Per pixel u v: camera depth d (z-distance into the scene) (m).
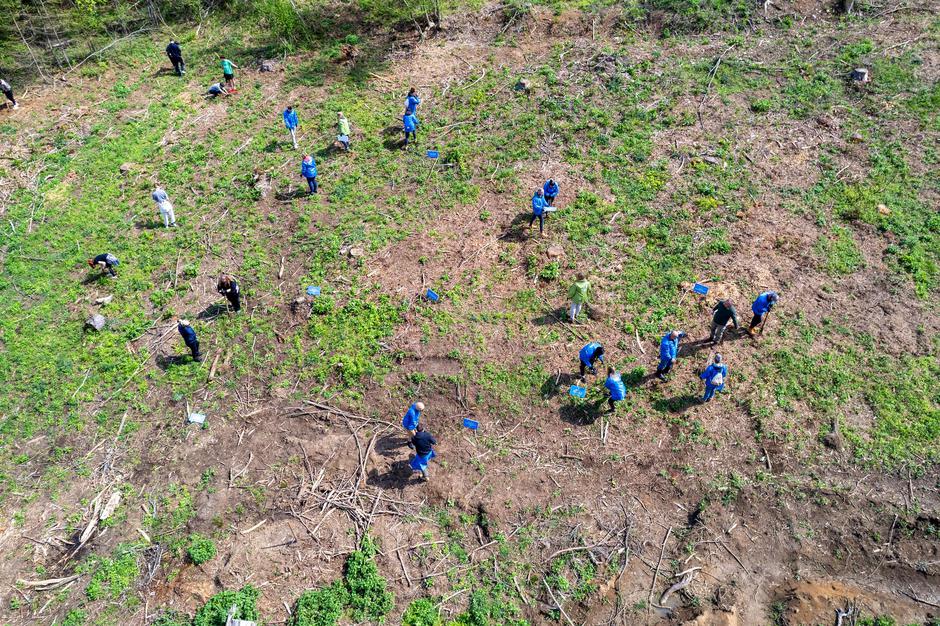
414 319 18.36
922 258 18.83
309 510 14.84
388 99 26.47
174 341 18.39
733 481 14.77
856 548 13.71
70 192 23.20
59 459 16.05
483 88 26.20
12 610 13.52
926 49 25.22
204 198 22.67
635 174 22.08
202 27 32.19
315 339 18.08
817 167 21.77
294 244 20.86
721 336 17.09
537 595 13.37
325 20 31.19
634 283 18.89
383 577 13.66
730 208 20.64
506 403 16.44
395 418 16.38
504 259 19.81
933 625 12.47
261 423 16.48
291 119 23.47
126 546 14.34
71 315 19.20
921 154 21.72
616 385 15.21
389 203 21.97
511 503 14.73
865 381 16.28
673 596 13.21
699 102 24.36
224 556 14.18
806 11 27.66
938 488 14.37
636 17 28.06
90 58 30.02
